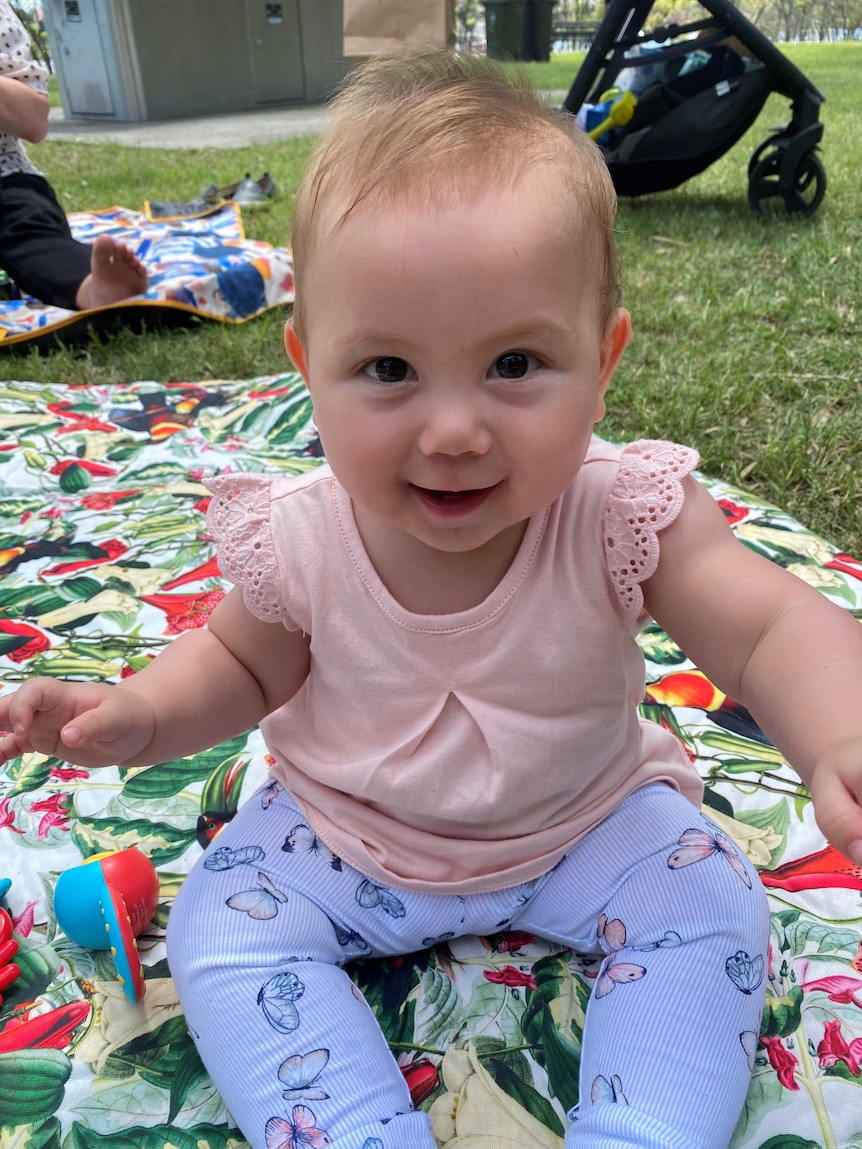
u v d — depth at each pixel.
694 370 1.12
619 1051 0.36
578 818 0.42
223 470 0.90
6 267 1.37
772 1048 0.40
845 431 0.97
